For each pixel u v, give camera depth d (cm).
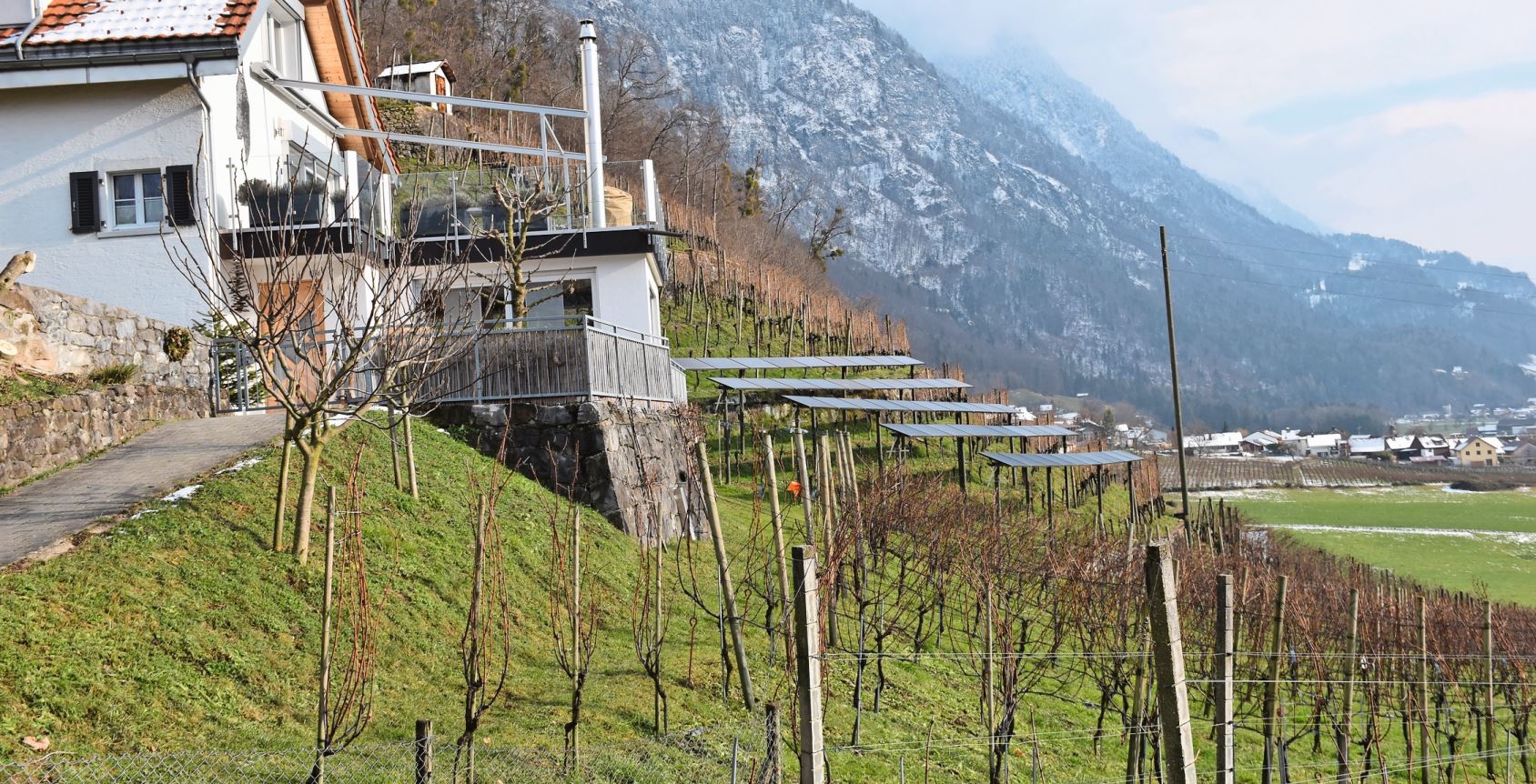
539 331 2023
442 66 5472
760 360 3962
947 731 1636
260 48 2694
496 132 5772
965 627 2006
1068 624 2006
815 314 5862
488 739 1143
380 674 1228
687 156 9250
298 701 1130
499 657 1371
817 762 880
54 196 2339
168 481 1517
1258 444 16238
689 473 1942
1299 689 2364
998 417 5641
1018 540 2564
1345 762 1895
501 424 1992
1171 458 12144
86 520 1356
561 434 1991
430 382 1998
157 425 1902
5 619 1067
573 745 1130
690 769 1192
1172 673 912
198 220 1525
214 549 1324
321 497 1544
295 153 2772
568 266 2789
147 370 1938
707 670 1516
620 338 2216
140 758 959
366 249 2248
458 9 8144
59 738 955
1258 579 2822
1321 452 16012
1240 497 9488
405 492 1656
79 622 1108
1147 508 4747
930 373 5675
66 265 2331
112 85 2330
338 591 1260
